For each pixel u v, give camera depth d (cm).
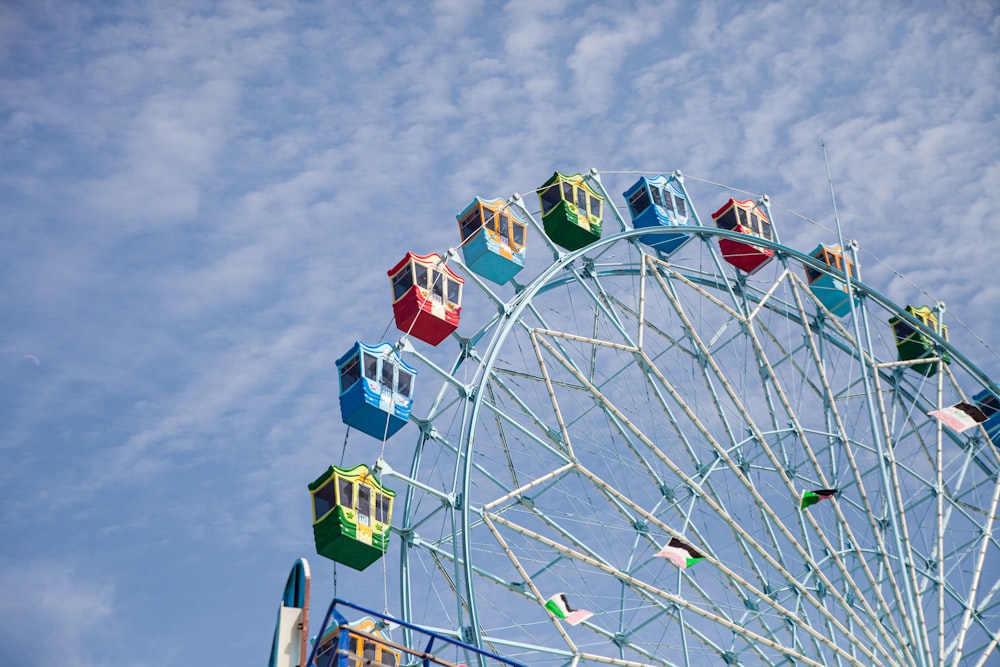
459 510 3547
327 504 3888
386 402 4144
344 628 2602
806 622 3966
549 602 3478
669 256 4747
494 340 3909
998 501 4247
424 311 4325
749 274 4922
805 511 3894
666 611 4034
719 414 4316
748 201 5112
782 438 4591
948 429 4925
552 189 4719
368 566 3969
